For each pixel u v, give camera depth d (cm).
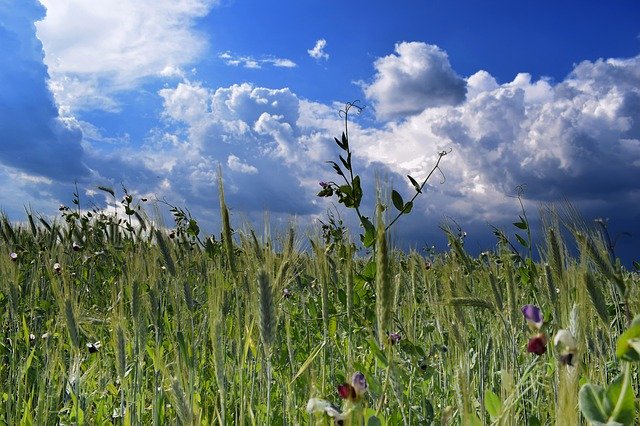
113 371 452
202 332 429
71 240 909
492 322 436
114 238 905
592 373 273
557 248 354
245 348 328
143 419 380
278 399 393
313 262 541
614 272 288
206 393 383
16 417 348
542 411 321
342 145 409
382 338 244
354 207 407
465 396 228
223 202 337
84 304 566
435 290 443
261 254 367
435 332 475
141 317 373
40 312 561
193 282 626
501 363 383
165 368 340
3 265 545
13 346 426
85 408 362
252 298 332
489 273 397
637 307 332
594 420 165
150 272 509
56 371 406
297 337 504
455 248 523
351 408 204
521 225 537
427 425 320
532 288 524
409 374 362
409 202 390
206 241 609
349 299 385
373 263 409
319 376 375
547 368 297
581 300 273
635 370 330
